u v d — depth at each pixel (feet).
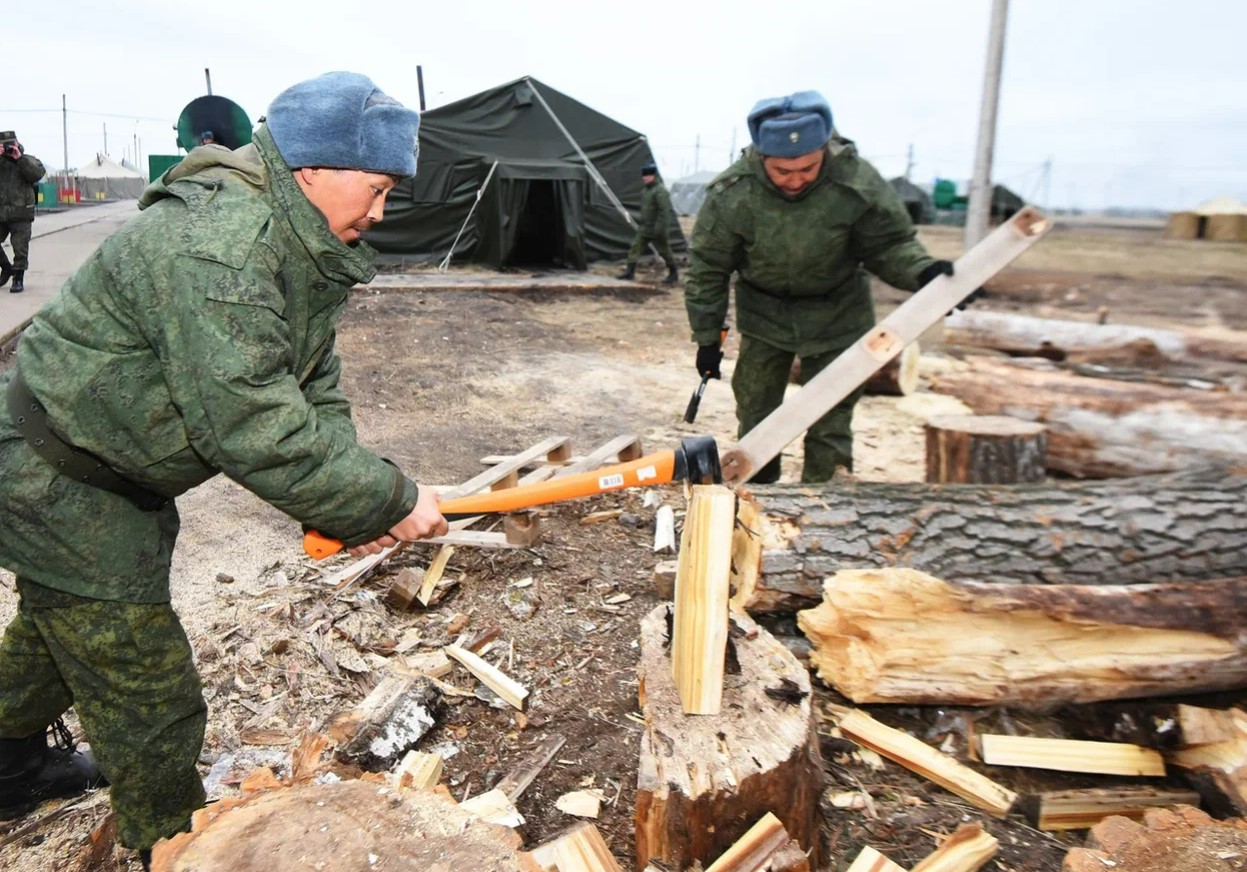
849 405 13.52
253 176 5.44
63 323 5.30
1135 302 35.78
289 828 4.69
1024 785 8.11
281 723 8.52
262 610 10.31
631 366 25.76
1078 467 16.84
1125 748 8.21
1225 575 9.23
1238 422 15.67
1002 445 13.21
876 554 9.36
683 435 19.04
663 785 6.14
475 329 29.76
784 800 6.39
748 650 7.59
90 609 5.68
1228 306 34.55
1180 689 8.57
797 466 16.96
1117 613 8.36
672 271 44.09
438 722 8.54
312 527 5.91
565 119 47.37
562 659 9.77
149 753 6.02
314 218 5.55
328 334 6.15
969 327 24.72
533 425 19.29
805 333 13.29
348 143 5.50
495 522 12.90
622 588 11.34
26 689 6.49
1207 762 7.78
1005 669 8.50
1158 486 9.87
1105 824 6.02
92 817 7.32
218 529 12.53
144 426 5.35
